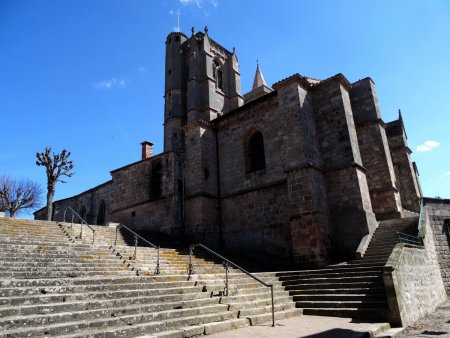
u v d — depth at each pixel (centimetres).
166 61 4184
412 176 2622
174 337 730
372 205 2114
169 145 3691
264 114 2308
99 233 1812
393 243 1566
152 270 1235
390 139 2770
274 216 2062
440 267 1828
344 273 1318
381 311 1004
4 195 3844
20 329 610
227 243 2252
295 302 1233
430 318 1124
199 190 2308
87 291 869
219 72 4316
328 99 2066
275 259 1962
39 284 827
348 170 1873
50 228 1614
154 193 2598
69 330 659
